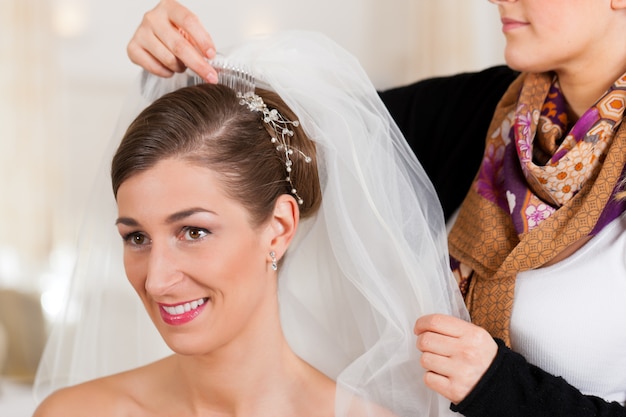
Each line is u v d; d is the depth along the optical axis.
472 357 1.48
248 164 1.39
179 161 1.34
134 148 1.35
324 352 1.73
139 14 5.47
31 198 5.38
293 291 1.69
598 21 1.64
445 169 2.00
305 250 1.67
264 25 5.67
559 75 1.77
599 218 1.66
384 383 1.57
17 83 5.38
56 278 5.23
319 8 5.76
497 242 1.76
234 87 1.53
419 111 2.10
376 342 1.62
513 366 1.51
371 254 1.55
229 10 5.62
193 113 1.38
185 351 1.37
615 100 1.67
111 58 5.48
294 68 1.53
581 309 1.67
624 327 1.66
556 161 1.70
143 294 1.41
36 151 5.40
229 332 1.39
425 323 1.51
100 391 1.55
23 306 4.95
